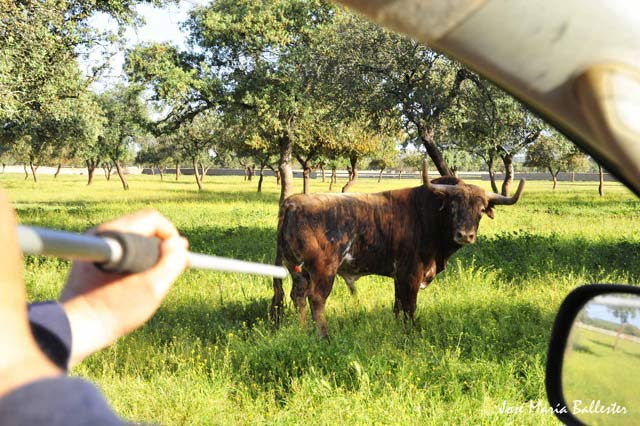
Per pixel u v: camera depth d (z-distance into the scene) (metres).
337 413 5.08
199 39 27.70
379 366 5.95
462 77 18.53
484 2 0.48
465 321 7.61
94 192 45.81
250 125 27.70
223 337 7.36
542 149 42.28
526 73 0.50
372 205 7.80
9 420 0.31
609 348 1.10
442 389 5.73
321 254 7.57
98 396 0.34
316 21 27.08
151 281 0.66
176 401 5.27
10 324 0.36
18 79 13.16
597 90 0.49
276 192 48.53
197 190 49.94
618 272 10.74
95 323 0.67
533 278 10.30
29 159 63.53
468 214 7.59
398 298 8.02
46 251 0.48
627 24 0.49
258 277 10.20
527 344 6.88
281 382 5.79
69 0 14.58
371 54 19.56
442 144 21.92
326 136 28.50
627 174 0.53
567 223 20.09
